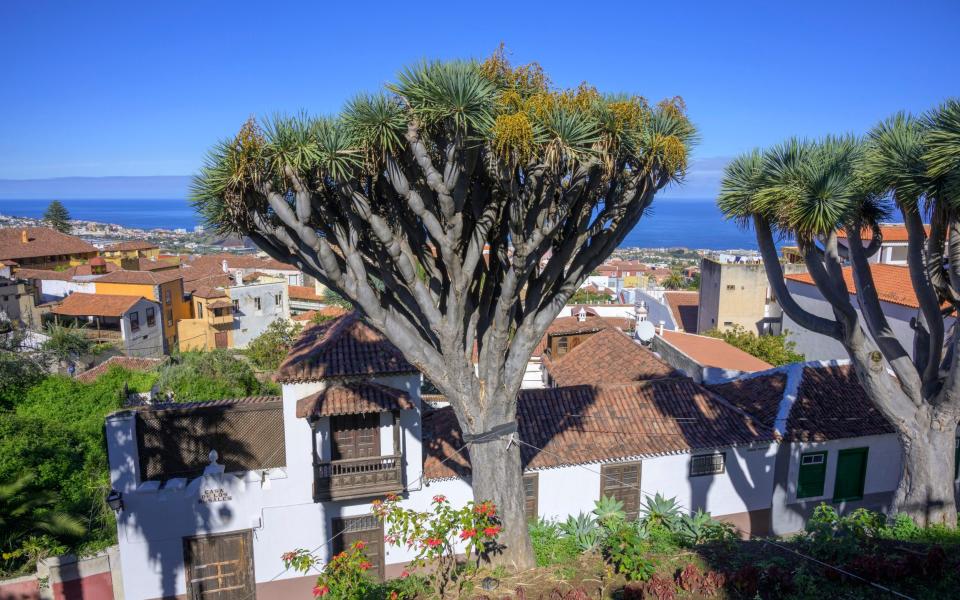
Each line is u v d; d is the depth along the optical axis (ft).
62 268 251.19
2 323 102.42
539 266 36.91
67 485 56.18
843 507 57.31
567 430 54.80
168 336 179.22
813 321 43.11
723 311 121.80
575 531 46.73
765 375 64.44
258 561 48.14
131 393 89.45
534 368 94.43
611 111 29.27
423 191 30.66
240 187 28.45
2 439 55.93
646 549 36.27
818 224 34.86
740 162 40.42
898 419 43.32
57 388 83.56
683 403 58.44
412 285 31.94
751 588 29.12
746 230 43.06
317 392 47.19
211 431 50.67
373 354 48.88
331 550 49.01
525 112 27.35
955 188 32.96
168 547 46.98
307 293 217.56
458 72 27.22
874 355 42.52
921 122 36.42
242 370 94.43
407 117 27.68
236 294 186.39
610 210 33.50
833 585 29.99
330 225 30.91
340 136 27.43
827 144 37.29
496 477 35.76
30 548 47.47
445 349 33.32
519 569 35.58
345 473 47.42
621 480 53.11
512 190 28.30
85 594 46.24
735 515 55.52
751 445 54.44
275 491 47.83
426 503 50.34
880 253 96.22
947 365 44.42
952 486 43.01
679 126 31.96
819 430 55.72
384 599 31.35
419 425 49.42
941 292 41.73
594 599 30.55
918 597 28.71
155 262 226.99
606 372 73.15
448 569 34.04
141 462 49.44
